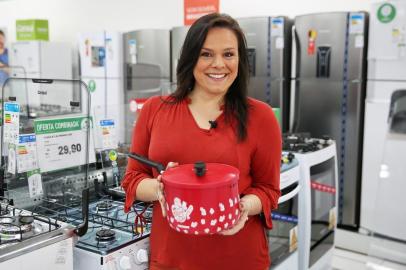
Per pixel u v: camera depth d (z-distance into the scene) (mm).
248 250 1646
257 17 4363
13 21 7801
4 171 2029
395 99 3688
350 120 4016
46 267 1547
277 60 4328
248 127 1593
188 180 1354
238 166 1580
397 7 3582
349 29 3924
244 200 1529
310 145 3121
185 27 4902
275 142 1630
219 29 1519
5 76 6293
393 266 3656
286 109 4445
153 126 1662
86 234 1816
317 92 4148
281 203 2559
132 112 2785
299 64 4223
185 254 1625
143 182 1624
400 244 3729
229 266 1637
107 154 2332
